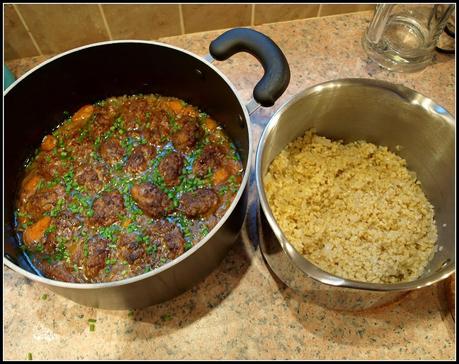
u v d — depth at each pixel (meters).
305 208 0.81
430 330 0.74
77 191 0.81
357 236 0.79
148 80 0.90
